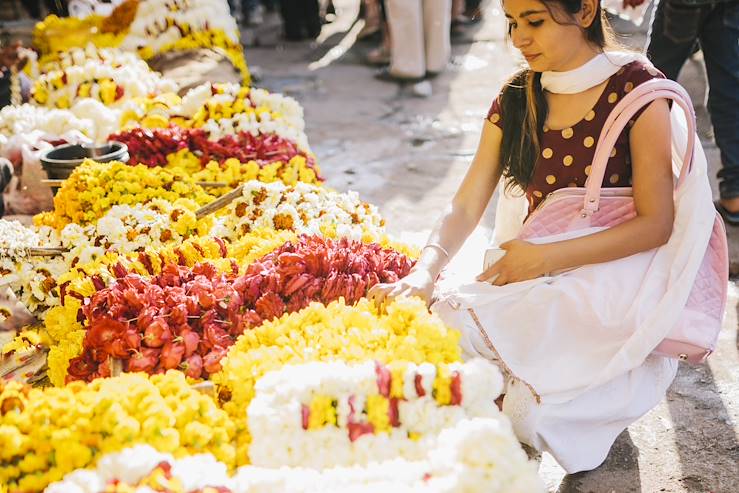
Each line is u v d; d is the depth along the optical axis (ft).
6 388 4.59
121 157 8.78
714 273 6.06
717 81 10.77
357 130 16.53
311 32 24.52
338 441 4.47
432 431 4.52
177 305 5.68
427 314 5.24
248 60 22.44
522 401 5.81
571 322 5.85
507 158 6.48
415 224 12.08
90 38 13.87
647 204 5.83
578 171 6.18
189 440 4.47
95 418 4.38
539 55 5.80
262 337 5.29
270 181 8.81
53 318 6.56
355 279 5.93
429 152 15.19
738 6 10.45
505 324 5.94
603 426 6.14
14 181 9.62
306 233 6.91
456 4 23.30
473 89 19.06
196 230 7.50
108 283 6.37
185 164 9.17
